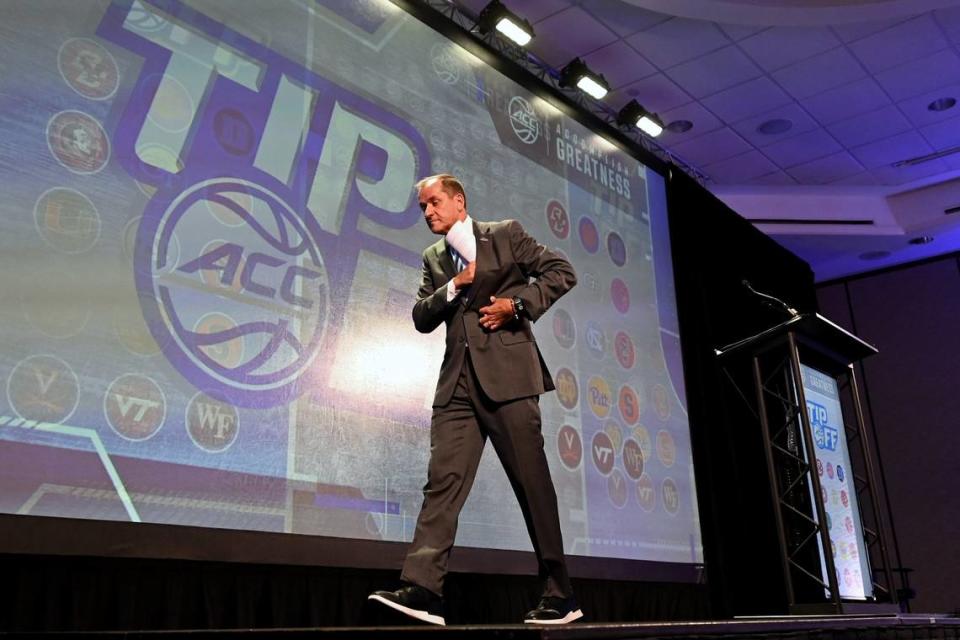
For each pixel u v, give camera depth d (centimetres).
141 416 265
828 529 337
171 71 303
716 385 544
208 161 306
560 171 474
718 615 484
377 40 386
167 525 263
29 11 270
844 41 528
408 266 367
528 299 226
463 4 491
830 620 225
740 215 682
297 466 303
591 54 535
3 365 239
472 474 225
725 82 566
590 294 469
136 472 260
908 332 813
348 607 311
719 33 516
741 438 559
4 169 253
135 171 284
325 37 363
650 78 560
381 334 347
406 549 328
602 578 412
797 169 685
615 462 448
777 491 357
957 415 772
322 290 330
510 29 477
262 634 174
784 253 680
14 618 235
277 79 338
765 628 188
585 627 148
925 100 594
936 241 776
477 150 423
